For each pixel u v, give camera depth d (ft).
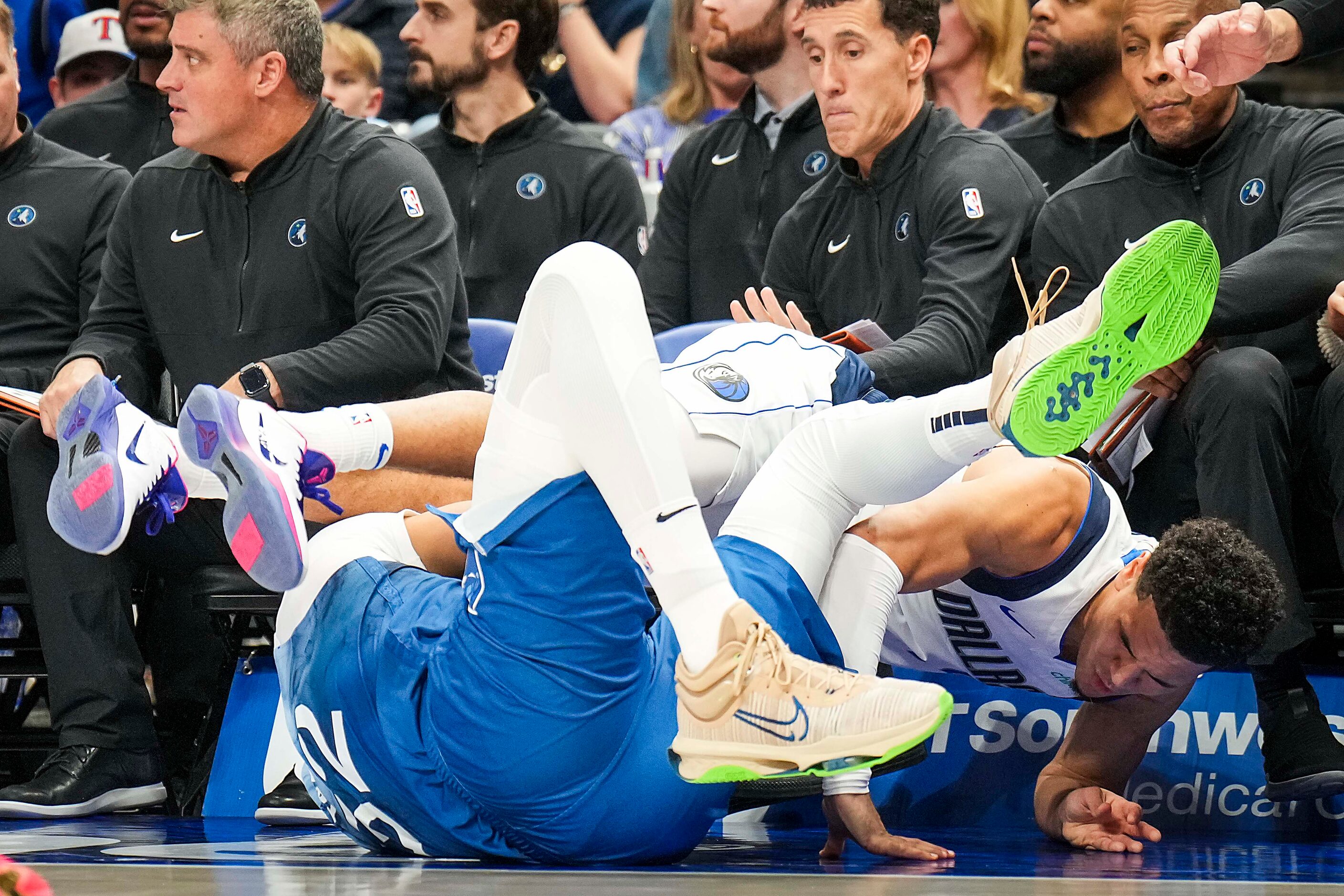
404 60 79.10
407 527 30.42
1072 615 31.53
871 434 26.58
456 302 45.14
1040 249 45.37
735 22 54.39
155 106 60.54
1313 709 36.09
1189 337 26.40
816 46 46.57
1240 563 29.14
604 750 25.98
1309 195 40.42
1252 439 36.58
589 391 23.59
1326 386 38.42
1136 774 38.37
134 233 44.78
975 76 63.46
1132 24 42.63
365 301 42.19
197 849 30.01
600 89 79.92
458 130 60.95
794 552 26.55
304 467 29.53
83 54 68.49
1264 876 26.45
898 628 35.37
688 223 56.85
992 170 45.73
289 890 22.07
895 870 26.37
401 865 26.71
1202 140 42.98
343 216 42.91
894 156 46.93
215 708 40.22
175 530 41.11
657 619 27.89
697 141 57.16
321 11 77.87
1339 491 37.91
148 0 59.21
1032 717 38.81
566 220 58.49
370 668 26.96
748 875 24.88
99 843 31.17
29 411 39.96
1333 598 40.27
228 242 43.73
